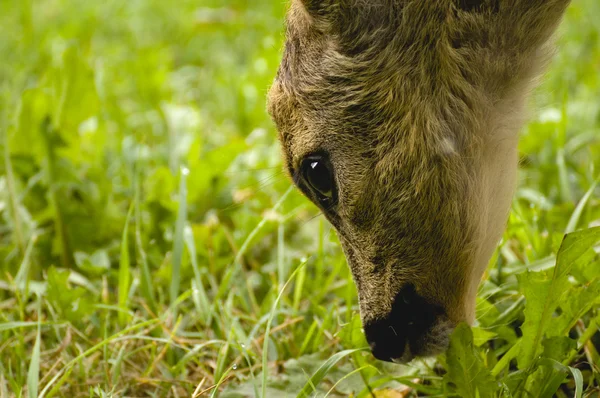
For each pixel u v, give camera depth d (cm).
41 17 1827
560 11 660
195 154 1085
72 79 1163
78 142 1122
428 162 651
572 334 753
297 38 708
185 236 868
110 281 931
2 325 725
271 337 796
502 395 643
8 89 1401
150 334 811
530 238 855
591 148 1141
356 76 668
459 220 655
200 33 1798
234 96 1394
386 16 656
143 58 1520
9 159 1008
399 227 666
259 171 1130
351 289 800
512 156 682
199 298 830
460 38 643
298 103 706
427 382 734
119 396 745
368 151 670
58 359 762
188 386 739
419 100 651
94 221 991
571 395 703
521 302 755
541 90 725
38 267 962
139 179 1036
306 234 1034
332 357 657
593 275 721
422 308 675
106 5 1888
